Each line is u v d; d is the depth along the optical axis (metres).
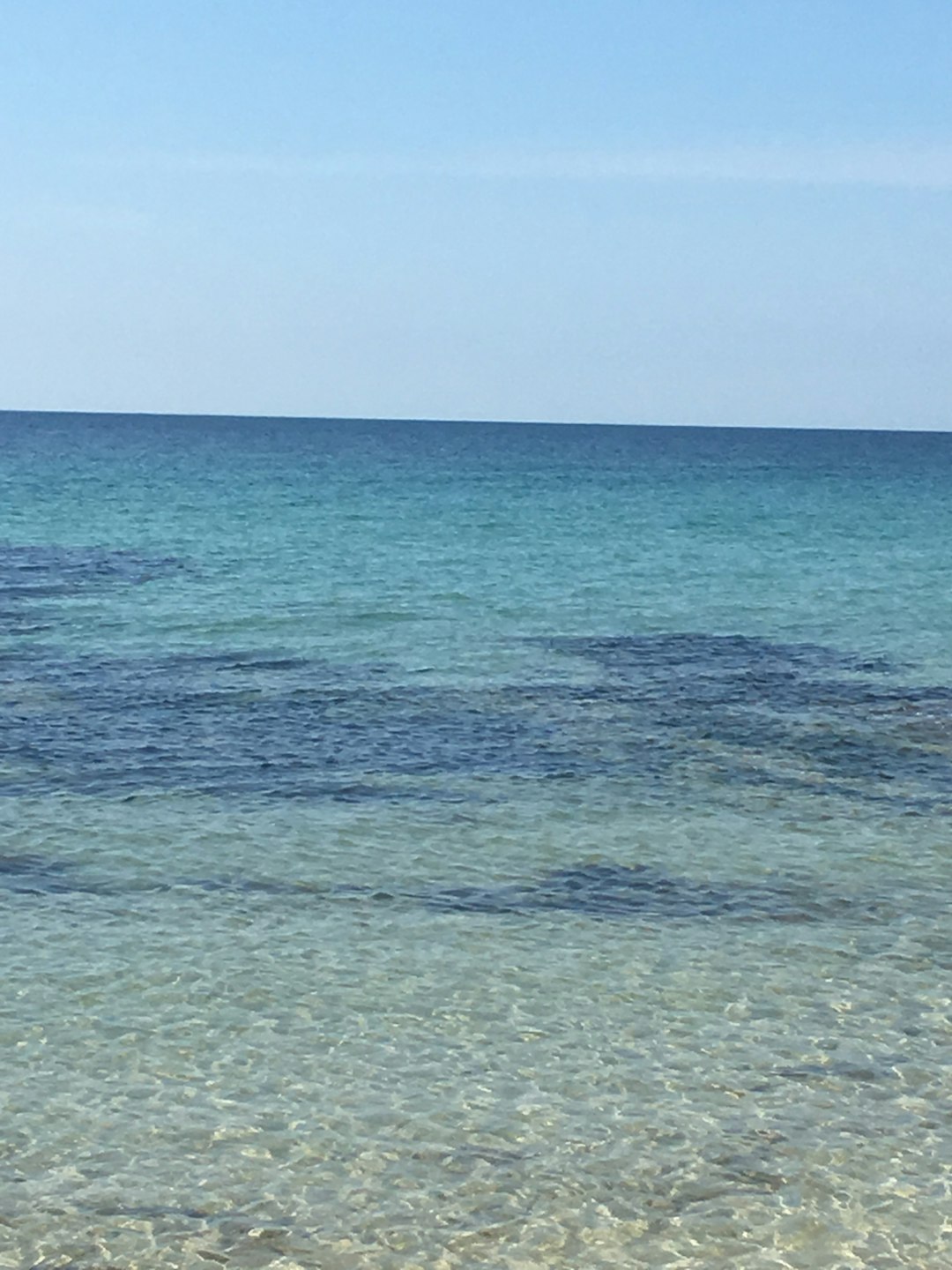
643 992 15.30
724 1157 12.22
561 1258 10.93
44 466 110.81
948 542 60.94
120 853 19.36
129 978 15.44
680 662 32.72
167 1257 10.85
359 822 20.81
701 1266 10.86
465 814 21.27
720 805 21.88
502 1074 13.53
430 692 29.19
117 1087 13.19
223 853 19.42
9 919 17.00
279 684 29.73
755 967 15.98
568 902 17.88
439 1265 10.83
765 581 46.78
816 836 20.52
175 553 52.34
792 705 28.53
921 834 20.66
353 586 44.19
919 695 29.50
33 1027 14.28
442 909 17.58
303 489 89.81
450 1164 12.06
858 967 16.02
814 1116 12.88
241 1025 14.41
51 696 28.30
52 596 41.00
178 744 24.88
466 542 57.50
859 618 39.50
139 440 180.75
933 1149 12.39
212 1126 12.57
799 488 100.81
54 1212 11.34
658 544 58.09
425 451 164.50
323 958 16.06
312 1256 10.89
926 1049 14.13
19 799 21.59
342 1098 13.06
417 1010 14.80
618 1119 12.77
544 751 24.86
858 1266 10.87
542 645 34.72
